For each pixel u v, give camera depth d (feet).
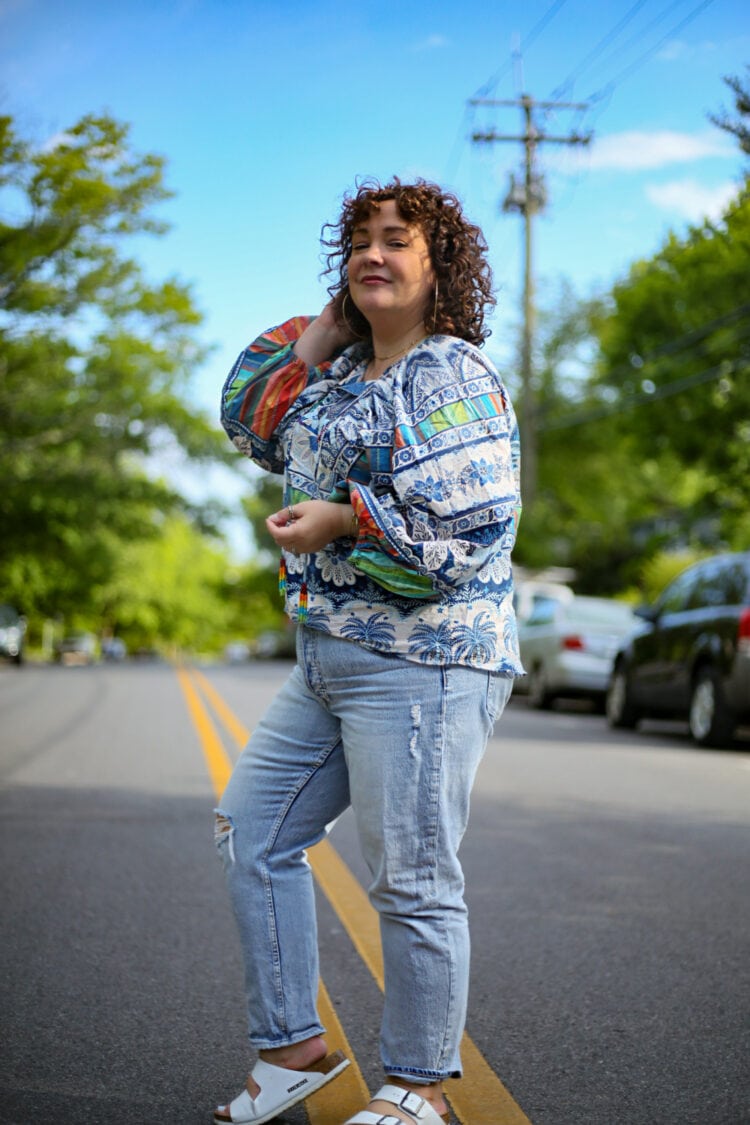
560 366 113.50
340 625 7.73
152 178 58.54
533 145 67.56
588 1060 10.06
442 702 7.63
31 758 29.84
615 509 116.78
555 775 27.63
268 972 8.27
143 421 96.02
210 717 42.98
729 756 32.81
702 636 35.22
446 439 7.41
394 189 7.94
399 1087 7.76
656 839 19.92
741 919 14.78
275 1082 8.32
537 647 52.19
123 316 75.61
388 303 7.89
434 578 7.41
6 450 91.40
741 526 75.20
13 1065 9.77
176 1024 10.84
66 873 16.92
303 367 8.61
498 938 13.83
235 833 8.27
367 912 14.98
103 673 89.45
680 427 65.72
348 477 7.77
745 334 57.06
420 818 7.65
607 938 13.87
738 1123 8.80
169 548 246.88
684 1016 11.22
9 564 122.42
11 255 58.80
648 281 58.08
